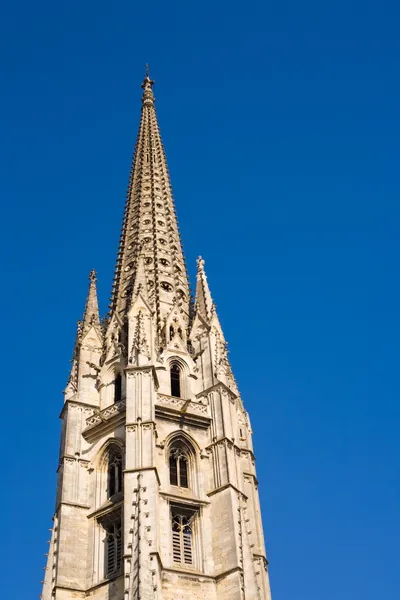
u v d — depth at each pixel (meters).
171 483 86.94
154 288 106.75
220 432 90.75
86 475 88.88
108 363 98.00
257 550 90.94
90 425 92.25
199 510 85.25
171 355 98.12
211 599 79.25
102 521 84.88
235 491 86.56
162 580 78.31
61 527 84.06
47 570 83.62
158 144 134.25
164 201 122.44
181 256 116.25
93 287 109.00
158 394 92.38
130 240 116.00
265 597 88.19
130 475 82.06
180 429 90.56
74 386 96.50
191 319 105.38
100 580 80.88
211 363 97.69
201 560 81.75
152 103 144.88
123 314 103.38
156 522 79.00
